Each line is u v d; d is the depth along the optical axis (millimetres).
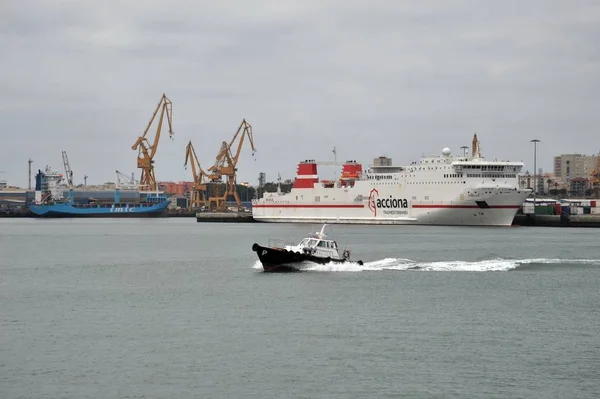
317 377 59219
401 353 65500
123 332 73562
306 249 114875
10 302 91062
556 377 59250
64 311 84750
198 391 56281
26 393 55906
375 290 96562
